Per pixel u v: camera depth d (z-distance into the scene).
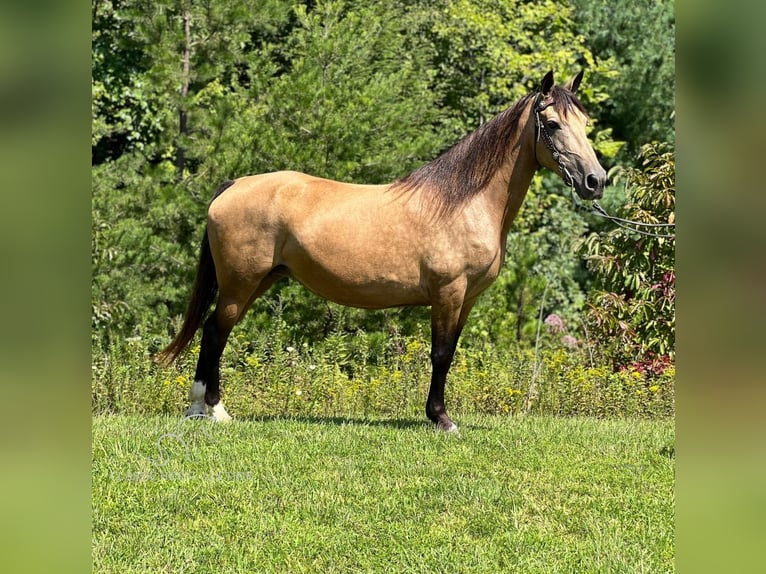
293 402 8.52
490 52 17.45
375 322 11.67
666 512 4.96
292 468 5.59
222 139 12.15
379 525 4.59
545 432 7.11
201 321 7.32
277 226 6.97
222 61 13.23
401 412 8.55
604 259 10.14
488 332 12.32
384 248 6.82
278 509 4.82
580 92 18.42
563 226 17.42
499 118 6.84
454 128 17.11
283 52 14.22
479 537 4.49
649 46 19.56
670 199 9.82
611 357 10.02
